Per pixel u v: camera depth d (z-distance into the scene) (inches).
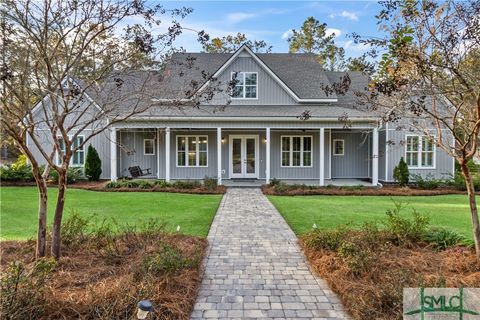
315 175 668.7
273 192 514.6
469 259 187.3
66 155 180.1
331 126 577.6
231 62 666.2
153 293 141.1
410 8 160.1
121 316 126.1
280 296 159.0
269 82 674.8
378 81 182.4
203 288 167.5
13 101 167.3
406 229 225.0
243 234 270.8
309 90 698.8
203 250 224.7
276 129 647.8
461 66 150.9
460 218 328.2
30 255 190.7
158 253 178.9
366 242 209.3
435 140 203.3
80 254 195.8
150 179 646.5
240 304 150.6
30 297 123.3
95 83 186.1
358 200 453.4
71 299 135.3
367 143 689.0
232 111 603.2
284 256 217.5
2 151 762.8
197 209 373.4
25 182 594.9
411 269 173.8
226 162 669.9
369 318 131.0
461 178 557.9
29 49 161.8
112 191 521.7
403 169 594.9
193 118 566.6
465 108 178.2
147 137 680.4
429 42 156.9
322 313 142.6
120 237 222.1
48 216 328.5
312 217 333.7
